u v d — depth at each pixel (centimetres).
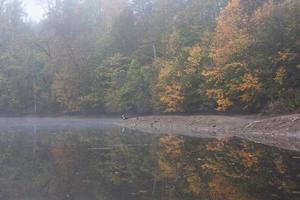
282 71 3148
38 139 3169
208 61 4019
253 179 1321
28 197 1213
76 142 2803
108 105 5578
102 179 1452
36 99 6888
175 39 4628
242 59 3481
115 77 5597
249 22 3519
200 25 4706
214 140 2538
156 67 4816
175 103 4278
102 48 6141
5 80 7125
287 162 1616
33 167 1778
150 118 4475
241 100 3581
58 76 6312
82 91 6106
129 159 1909
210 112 4081
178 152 2052
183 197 1123
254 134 2823
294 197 1062
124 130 3841
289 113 3023
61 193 1246
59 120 6044
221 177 1381
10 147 2611
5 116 6956
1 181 1474
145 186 1300
